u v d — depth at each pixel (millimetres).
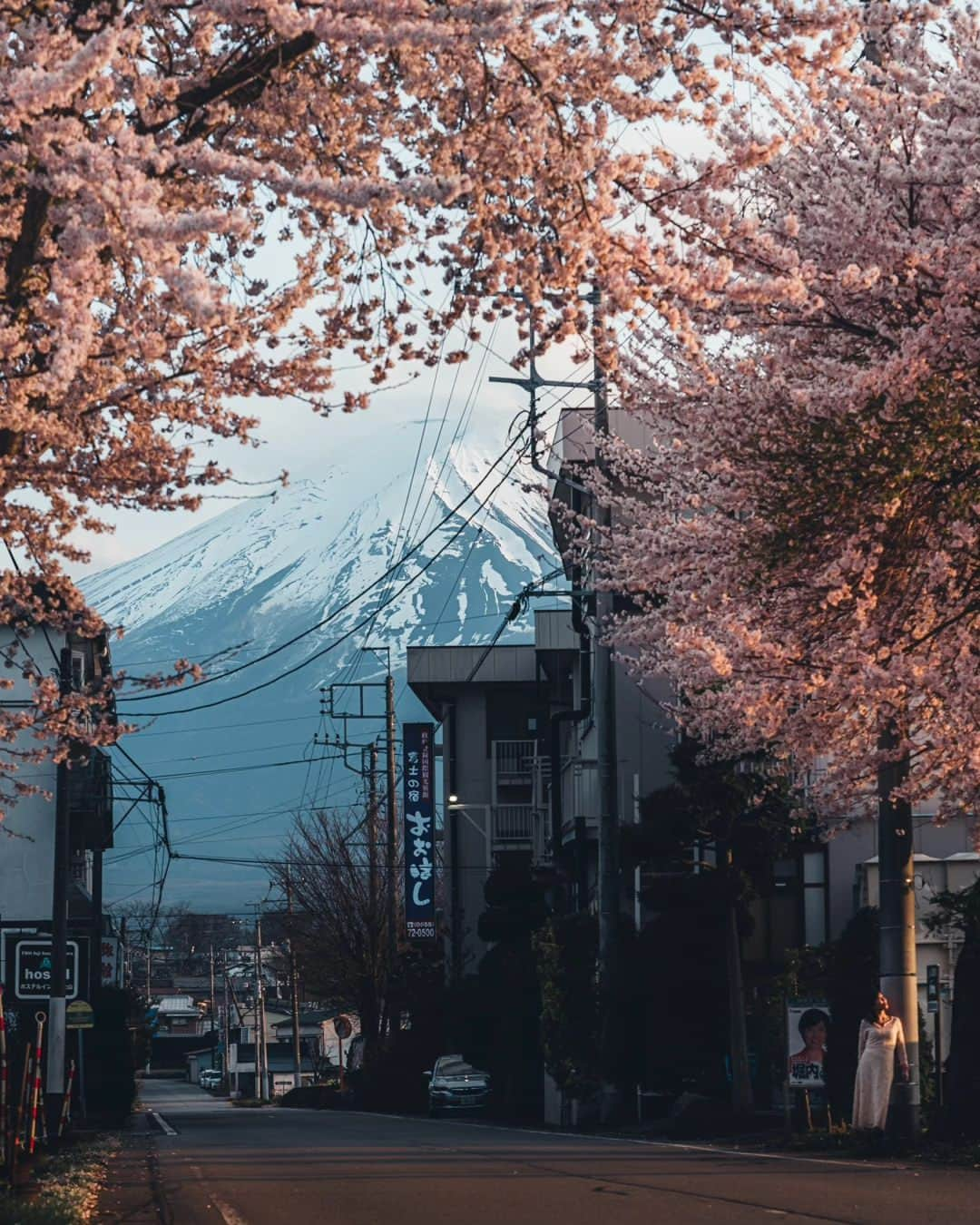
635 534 19453
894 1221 11102
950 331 13000
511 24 8008
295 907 71000
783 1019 25781
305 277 10453
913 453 13125
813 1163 16703
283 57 9391
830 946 27906
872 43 15086
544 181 9539
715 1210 12008
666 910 28328
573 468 22812
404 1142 23172
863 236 13719
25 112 7453
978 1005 19656
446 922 56000
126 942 77312
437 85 9680
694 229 12023
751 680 15258
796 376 15547
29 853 44062
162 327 9867
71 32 8234
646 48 10094
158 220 7469
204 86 9453
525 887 44750
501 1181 15109
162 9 8609
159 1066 161000
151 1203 14062
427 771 52125
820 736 15953
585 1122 31625
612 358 10742
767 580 14664
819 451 14148
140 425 10484
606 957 29547
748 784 25812
